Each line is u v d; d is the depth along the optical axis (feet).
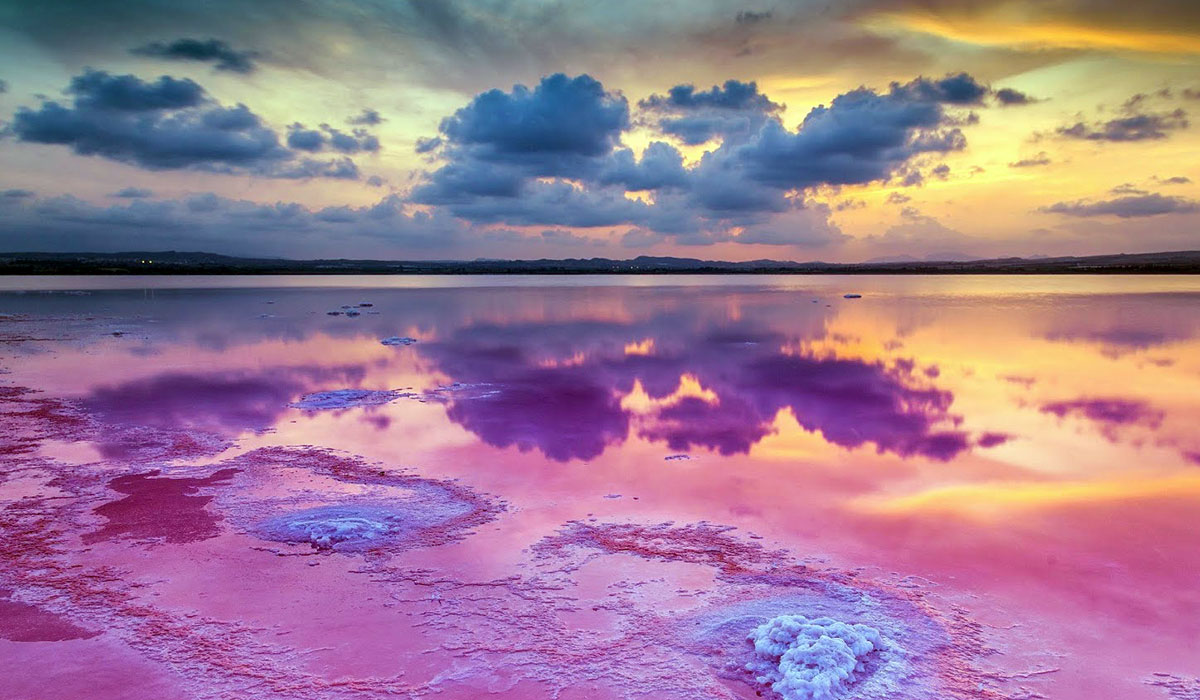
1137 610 19.81
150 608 20.26
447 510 28.12
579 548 24.41
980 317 121.49
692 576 22.25
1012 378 60.08
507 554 23.94
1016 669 17.07
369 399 51.03
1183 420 43.93
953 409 47.62
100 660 17.65
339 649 18.17
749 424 43.37
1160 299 174.50
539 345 85.30
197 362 69.97
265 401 50.55
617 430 41.81
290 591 21.27
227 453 36.52
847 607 20.11
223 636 18.79
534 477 32.58
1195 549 23.76
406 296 208.95
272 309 146.82
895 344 84.28
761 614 19.75
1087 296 192.75
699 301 178.81
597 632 19.01
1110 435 40.16
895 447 37.78
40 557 23.61
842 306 155.33
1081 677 16.78
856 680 16.51
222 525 26.45
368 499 29.37
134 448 37.32
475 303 172.24
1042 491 30.17
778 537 25.32
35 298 183.11
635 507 28.55
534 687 16.57
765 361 70.95
